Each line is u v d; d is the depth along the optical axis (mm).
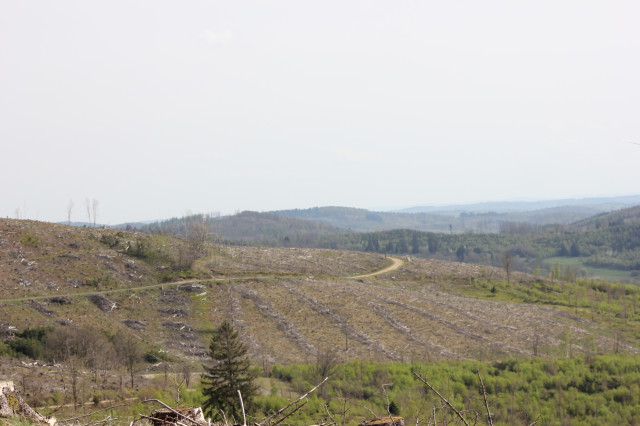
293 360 88625
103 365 63875
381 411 36938
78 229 155000
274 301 127312
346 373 68500
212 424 6066
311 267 171750
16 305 98188
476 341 102250
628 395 63812
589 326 115562
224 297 126688
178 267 139875
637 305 136000
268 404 45906
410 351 95500
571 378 69375
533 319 119750
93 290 115875
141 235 163125
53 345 67625
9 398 7754
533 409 58156
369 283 152875
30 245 130625
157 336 99750
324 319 115938
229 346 44062
